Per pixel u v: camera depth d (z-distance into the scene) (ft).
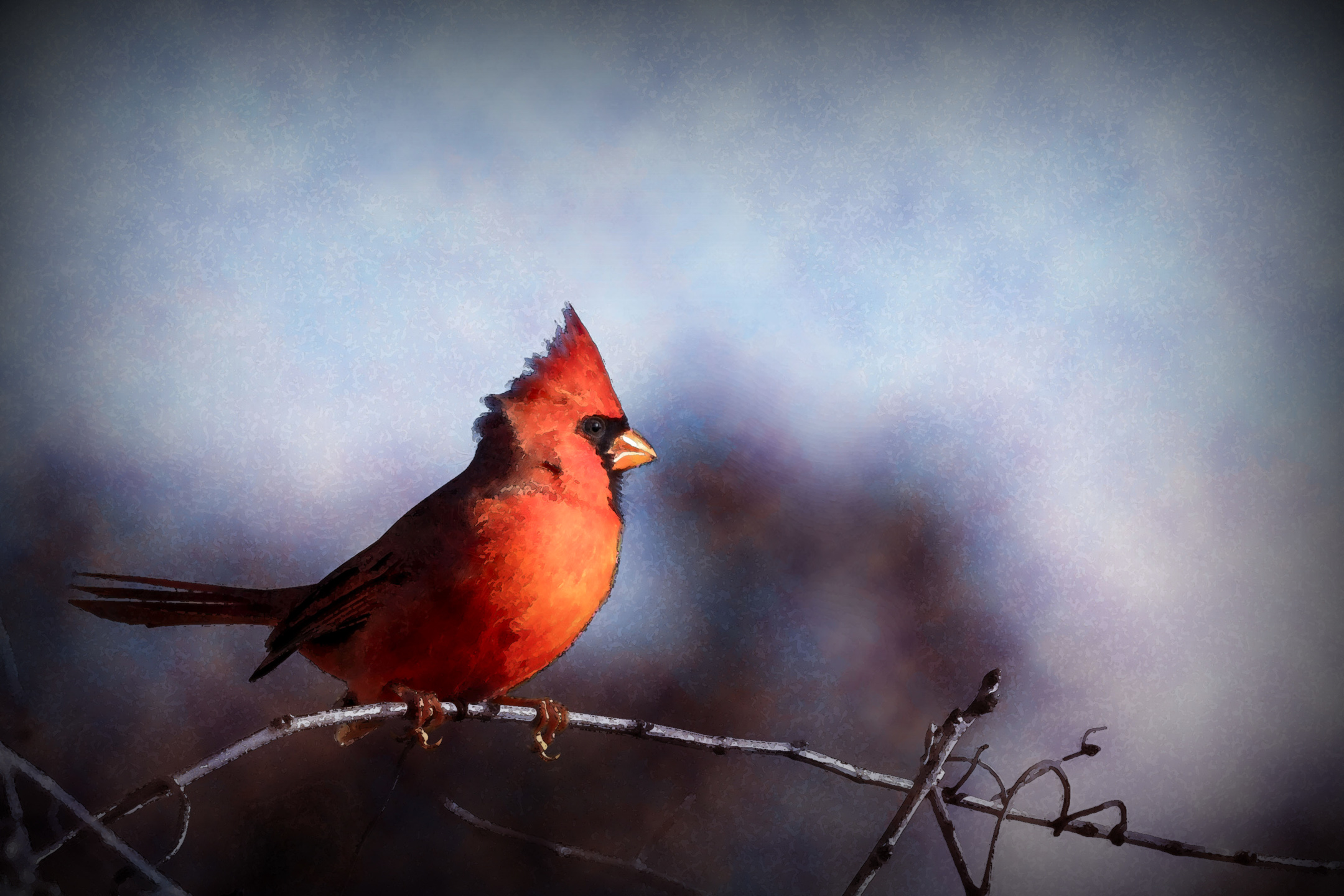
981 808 15.07
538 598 15.25
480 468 15.31
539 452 15.30
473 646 15.26
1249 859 15.10
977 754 15.07
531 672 15.30
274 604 15.46
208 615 15.46
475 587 15.25
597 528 15.30
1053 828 15.08
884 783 15.19
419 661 15.26
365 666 15.28
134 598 15.46
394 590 15.26
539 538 15.25
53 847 14.79
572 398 15.34
